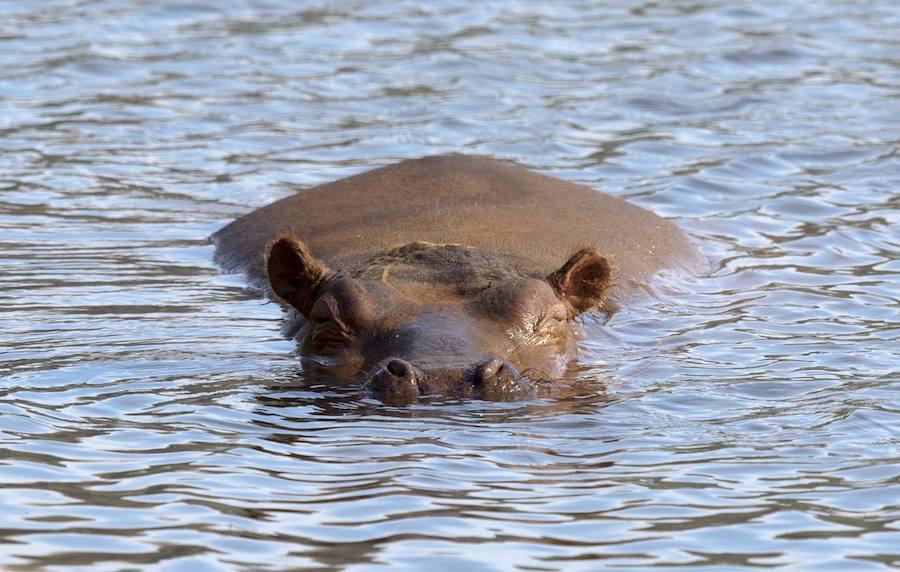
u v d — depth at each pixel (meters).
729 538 13.98
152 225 29.55
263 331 22.16
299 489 15.06
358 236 25.28
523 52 46.66
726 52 46.78
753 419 17.62
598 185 32.69
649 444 16.69
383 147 36.06
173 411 17.70
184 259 27.02
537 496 14.98
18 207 30.50
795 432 17.09
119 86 41.75
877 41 49.00
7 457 15.81
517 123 38.19
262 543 13.68
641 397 18.64
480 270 21.88
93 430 16.89
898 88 42.47
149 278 25.50
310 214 27.31
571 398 18.61
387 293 20.92
